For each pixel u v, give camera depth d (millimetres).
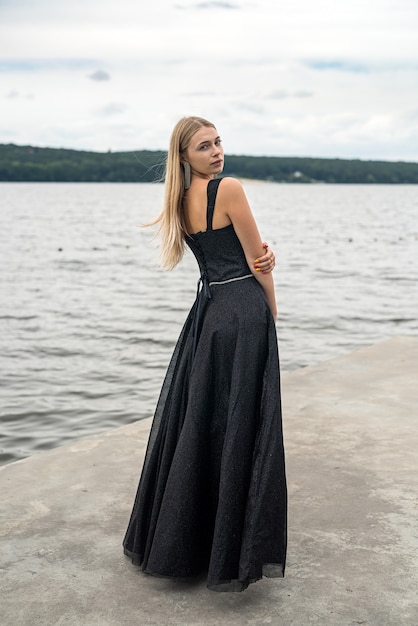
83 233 49125
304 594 2914
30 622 2752
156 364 11500
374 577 3023
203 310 3008
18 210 85625
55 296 19750
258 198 155125
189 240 3066
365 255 34562
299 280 24234
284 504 2836
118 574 3086
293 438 4543
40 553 3252
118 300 19016
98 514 3615
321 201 141625
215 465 2949
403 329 15391
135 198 137625
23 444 7711
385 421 4828
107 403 9242
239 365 2883
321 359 12352
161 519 2947
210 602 2877
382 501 3689
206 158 2986
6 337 13766
